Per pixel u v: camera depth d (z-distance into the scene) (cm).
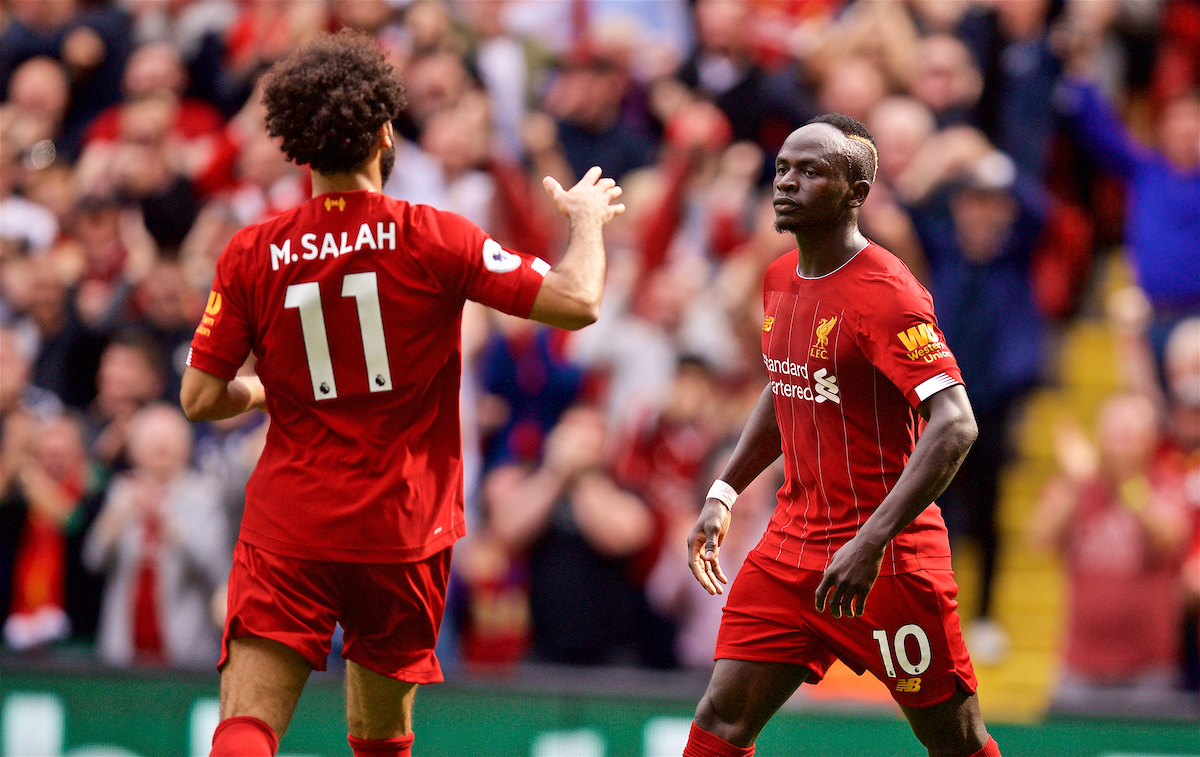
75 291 2517
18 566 2302
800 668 1058
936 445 934
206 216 2506
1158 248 2461
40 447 2328
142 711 2142
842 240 1012
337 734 2108
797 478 1056
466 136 2470
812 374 1020
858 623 1026
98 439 2358
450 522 1009
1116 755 2005
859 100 2469
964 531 2255
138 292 2448
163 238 2502
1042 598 2380
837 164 988
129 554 2202
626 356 2272
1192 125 2484
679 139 2447
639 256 2375
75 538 2320
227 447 2219
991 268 2267
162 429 2227
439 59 2534
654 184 2478
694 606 2097
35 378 2464
